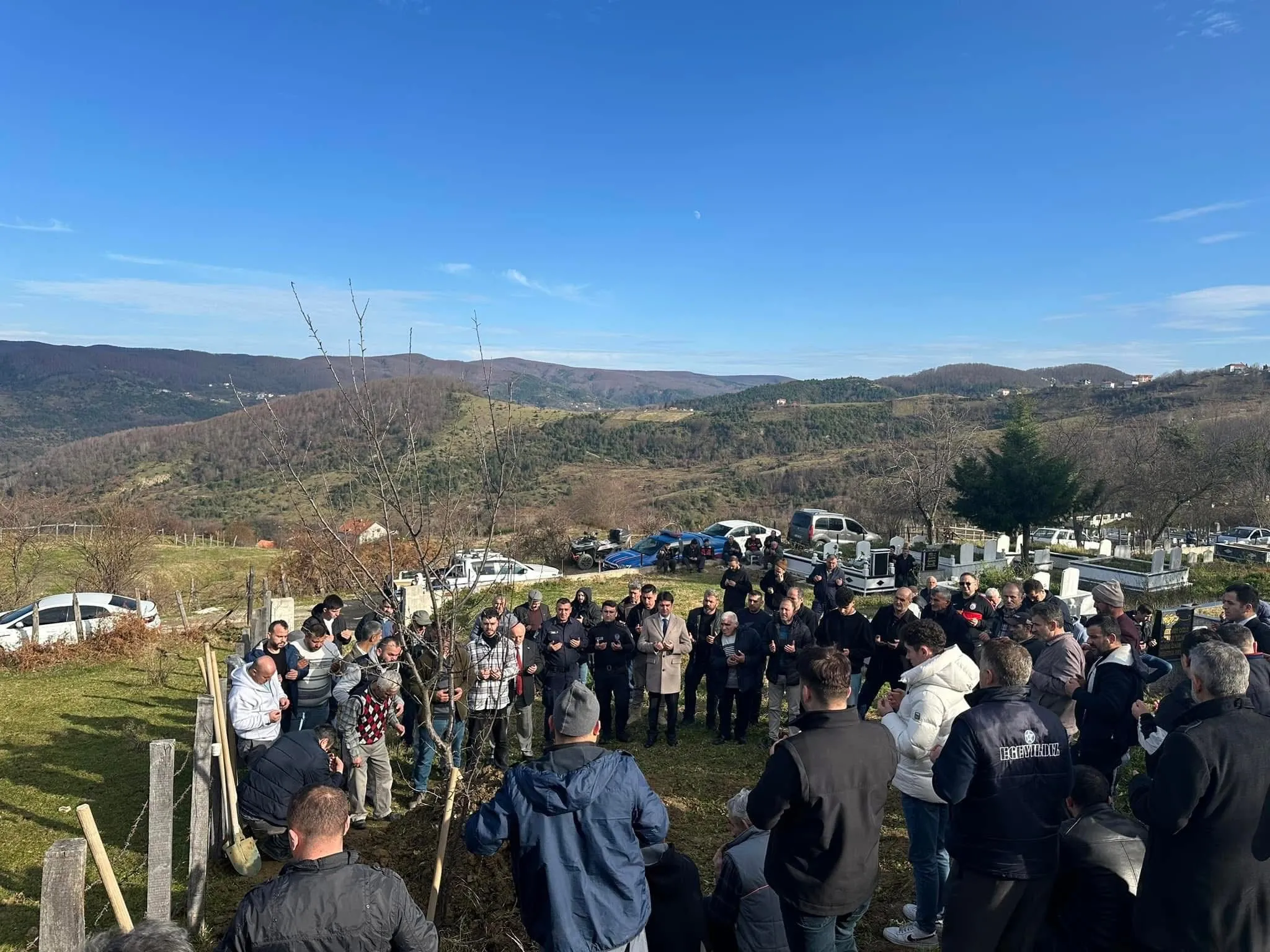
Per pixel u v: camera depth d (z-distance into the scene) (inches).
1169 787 116.4
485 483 197.2
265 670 248.2
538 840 117.8
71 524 1050.7
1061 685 225.0
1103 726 197.0
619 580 825.5
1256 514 1472.7
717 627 362.0
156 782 169.6
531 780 119.5
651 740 337.4
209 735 190.4
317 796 104.7
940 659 173.3
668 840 238.8
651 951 137.0
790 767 125.6
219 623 621.9
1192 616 449.4
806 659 132.6
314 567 823.7
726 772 301.9
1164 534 1507.1
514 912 178.2
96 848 136.3
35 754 325.4
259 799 222.7
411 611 416.5
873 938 180.4
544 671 330.6
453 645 190.1
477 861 190.1
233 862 214.5
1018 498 965.8
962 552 829.8
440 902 178.5
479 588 389.7
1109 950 127.6
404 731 262.4
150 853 169.3
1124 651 202.8
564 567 991.0
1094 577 830.5
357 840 231.6
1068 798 141.9
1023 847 126.0
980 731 127.8
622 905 117.9
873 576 743.1
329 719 305.7
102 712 388.2
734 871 148.0
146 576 994.1
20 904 203.8
